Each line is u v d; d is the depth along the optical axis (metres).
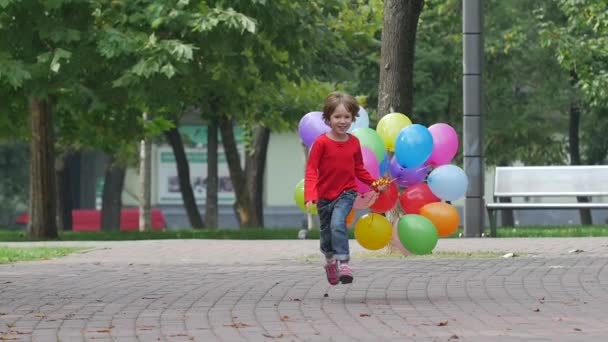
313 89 85.62
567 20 100.81
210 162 107.38
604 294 31.69
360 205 33.09
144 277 39.03
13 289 35.25
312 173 30.16
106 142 84.50
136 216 149.25
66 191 119.62
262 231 79.44
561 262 42.00
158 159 167.25
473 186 58.69
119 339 24.38
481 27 57.91
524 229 72.56
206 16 67.88
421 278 36.81
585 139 112.56
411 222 34.84
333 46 79.38
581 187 72.38
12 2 66.44
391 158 38.72
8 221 143.75
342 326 25.88
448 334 24.28
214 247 53.44
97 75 70.44
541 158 109.69
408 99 48.06
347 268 30.16
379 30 85.75
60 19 69.12
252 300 31.38
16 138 81.88
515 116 103.94
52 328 26.23
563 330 24.64
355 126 39.12
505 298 31.03
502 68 103.25
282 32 73.19
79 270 42.22
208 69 71.50
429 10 100.81
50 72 68.50
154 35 66.88
